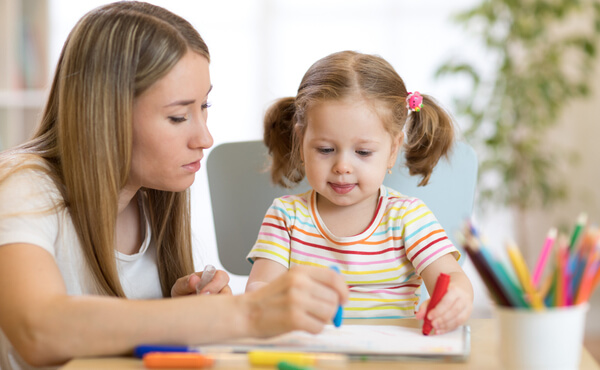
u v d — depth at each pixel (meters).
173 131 0.96
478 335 0.86
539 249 3.48
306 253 1.17
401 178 1.31
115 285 0.98
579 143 3.45
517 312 0.66
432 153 1.25
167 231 1.13
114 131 0.93
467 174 1.31
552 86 3.18
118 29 0.94
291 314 0.73
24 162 0.96
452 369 0.71
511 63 3.10
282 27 3.50
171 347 0.74
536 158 3.17
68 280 0.96
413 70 3.45
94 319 0.74
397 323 0.92
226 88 3.53
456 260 1.14
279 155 1.29
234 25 3.51
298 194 1.27
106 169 0.94
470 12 3.13
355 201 1.12
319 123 1.10
